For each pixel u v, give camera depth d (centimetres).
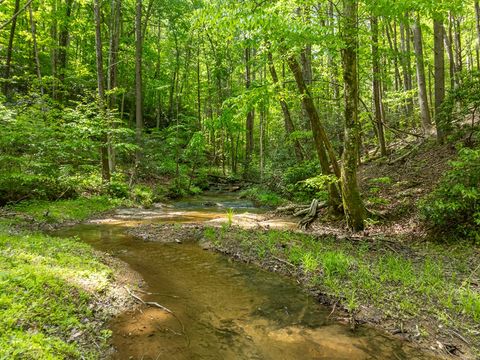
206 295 567
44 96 1370
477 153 750
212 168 2955
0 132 1110
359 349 407
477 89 1073
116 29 1970
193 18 757
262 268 705
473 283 555
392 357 391
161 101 3316
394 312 483
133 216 1263
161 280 630
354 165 944
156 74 2831
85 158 1645
